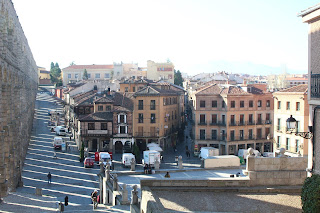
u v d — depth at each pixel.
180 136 104.25
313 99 18.58
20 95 58.69
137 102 86.75
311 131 18.72
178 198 19.22
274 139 71.06
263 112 87.25
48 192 51.50
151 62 180.38
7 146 44.56
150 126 86.94
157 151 75.00
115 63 198.38
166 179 20.59
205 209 17.69
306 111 63.91
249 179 20.78
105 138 86.06
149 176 51.12
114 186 39.88
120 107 86.81
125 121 86.00
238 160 57.91
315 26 18.52
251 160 20.94
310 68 18.91
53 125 121.69
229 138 82.88
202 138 85.25
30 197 44.84
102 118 85.50
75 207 41.25
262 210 17.75
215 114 84.88
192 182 20.62
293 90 67.19
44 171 65.38
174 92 100.88
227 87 87.44
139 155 77.06
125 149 85.75
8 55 42.47
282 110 68.88
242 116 84.69
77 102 99.00
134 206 24.16
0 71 38.38
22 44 63.03
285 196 19.78
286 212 17.56
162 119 88.56
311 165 18.75
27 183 56.16
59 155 80.38
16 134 51.53
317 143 18.39
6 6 40.88
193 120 87.44
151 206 16.88
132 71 191.50
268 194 20.14
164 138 89.56
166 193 20.00
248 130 85.25
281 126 69.06
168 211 16.44
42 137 102.25
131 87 110.19
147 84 110.25
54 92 198.12
